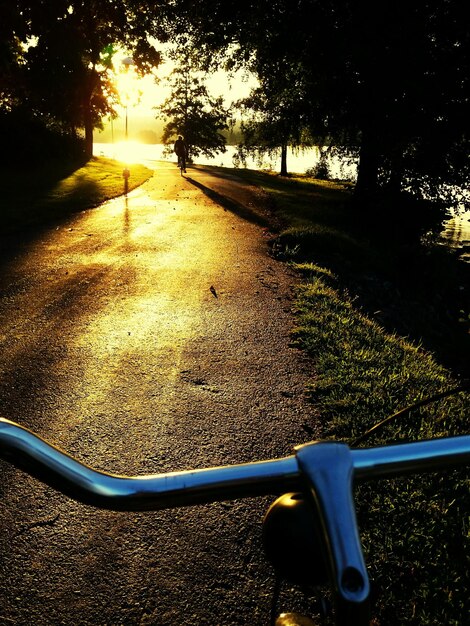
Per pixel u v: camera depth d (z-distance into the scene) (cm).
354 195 2023
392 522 288
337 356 523
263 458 357
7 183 2066
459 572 258
